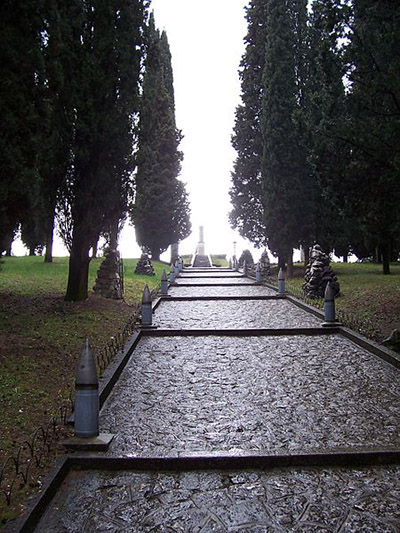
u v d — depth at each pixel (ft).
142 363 33.37
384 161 36.60
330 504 15.60
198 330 42.73
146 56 51.55
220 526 14.46
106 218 51.78
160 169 135.85
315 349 36.86
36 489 15.75
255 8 100.58
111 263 58.34
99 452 18.93
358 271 91.45
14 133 32.99
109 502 15.87
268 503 15.70
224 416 23.35
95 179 48.52
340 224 79.56
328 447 19.40
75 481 17.28
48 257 97.71
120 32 47.65
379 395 26.20
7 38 32.12
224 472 17.92
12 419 21.22
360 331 40.29
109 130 47.11
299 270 101.35
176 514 15.14
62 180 47.80
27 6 32.71
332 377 29.63
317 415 23.36
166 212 135.64
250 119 100.63
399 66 35.17
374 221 40.16
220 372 31.09
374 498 15.94
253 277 103.71
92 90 46.50
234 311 56.49
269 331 42.52
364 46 36.35
